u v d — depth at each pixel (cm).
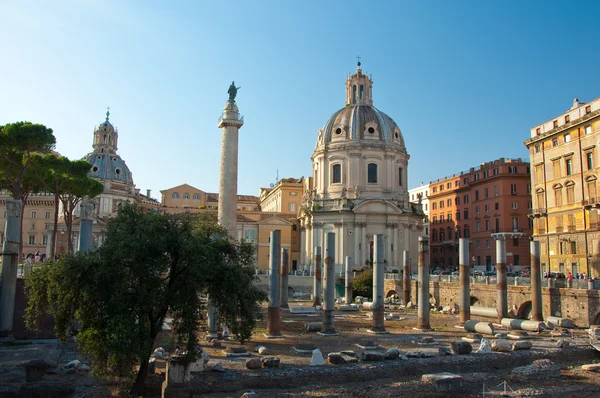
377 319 4391
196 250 2047
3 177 5431
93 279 1955
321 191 9906
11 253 3441
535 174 7244
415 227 9806
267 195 13950
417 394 2462
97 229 9438
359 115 10062
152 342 2070
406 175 10319
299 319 5419
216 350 3334
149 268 2012
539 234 7031
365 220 9356
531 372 2867
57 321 2080
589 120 6194
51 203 10906
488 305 5600
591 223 6116
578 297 4459
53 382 2372
